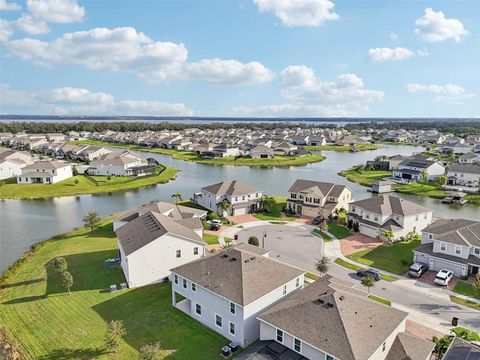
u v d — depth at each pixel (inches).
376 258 1953.7
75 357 1146.0
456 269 1711.4
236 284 1248.8
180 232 1742.1
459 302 1460.4
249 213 2876.5
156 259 1640.0
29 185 4052.7
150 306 1448.1
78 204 3351.4
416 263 1780.3
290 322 1069.8
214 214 2662.4
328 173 5108.3
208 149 7121.1
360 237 2304.4
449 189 3969.0
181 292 1406.3
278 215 2817.4
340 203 2810.0
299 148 7790.4
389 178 4591.5
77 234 2395.4
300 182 3068.4
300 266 1835.6
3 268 1889.8
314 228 2484.0
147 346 1072.2
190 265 1422.2
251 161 6264.8
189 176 4849.9
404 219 2277.3
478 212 3134.8
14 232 2501.2
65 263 1685.5
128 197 3634.4
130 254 1576.0
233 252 1440.7
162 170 5068.9
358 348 933.2
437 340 1125.1
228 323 1227.9
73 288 1603.1
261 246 2114.9
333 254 2006.6
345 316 1031.0
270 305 1262.3
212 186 3041.3
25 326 1318.9
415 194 3841.0
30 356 1153.4
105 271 1769.2
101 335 1256.8
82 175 4758.9
